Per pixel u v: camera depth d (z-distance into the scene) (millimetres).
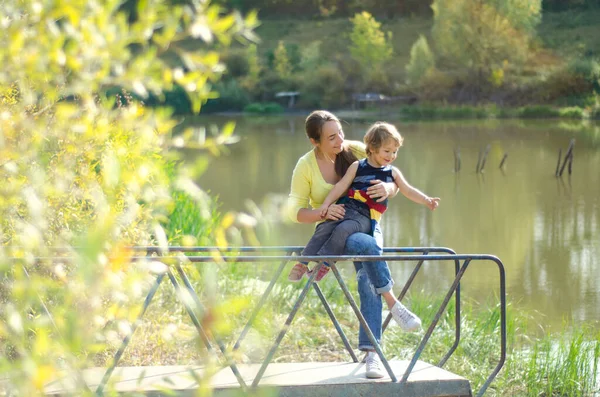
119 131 3486
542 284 9734
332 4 85562
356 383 4000
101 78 1992
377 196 4324
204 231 8438
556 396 5992
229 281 7715
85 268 1888
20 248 2229
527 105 49000
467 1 53156
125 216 2432
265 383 3947
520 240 12641
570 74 49188
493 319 7301
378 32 59406
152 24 1961
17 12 2105
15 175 2387
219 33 1920
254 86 60625
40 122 2279
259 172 22391
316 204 4531
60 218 3908
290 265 8820
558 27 67938
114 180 2246
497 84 51188
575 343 6832
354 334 7113
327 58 68125
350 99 57500
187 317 6461
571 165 21062
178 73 2023
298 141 32906
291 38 76875
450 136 33188
